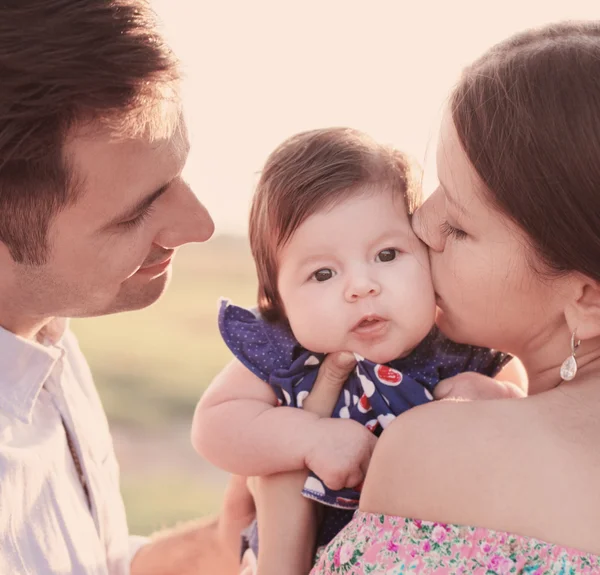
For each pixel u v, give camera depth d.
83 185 1.63
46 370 1.81
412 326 1.88
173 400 7.62
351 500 1.86
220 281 14.75
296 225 1.93
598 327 1.52
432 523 1.48
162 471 5.95
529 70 1.44
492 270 1.57
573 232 1.41
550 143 1.39
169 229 1.83
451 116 1.57
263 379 2.02
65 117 1.56
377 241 1.89
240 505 2.21
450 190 1.58
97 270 1.75
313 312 1.92
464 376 1.96
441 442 1.50
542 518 1.39
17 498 1.69
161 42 1.62
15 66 1.52
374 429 1.95
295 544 1.88
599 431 1.44
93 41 1.54
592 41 1.44
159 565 2.29
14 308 1.80
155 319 11.84
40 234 1.67
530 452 1.44
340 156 1.95
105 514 2.08
